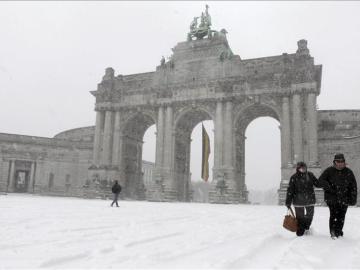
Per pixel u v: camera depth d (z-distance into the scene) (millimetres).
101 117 66938
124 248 8562
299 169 12539
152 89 62812
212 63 59812
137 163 70312
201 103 59312
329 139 56375
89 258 7336
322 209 35750
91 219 16359
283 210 30703
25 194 69250
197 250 8414
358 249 9148
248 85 56594
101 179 62969
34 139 74375
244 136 62781
